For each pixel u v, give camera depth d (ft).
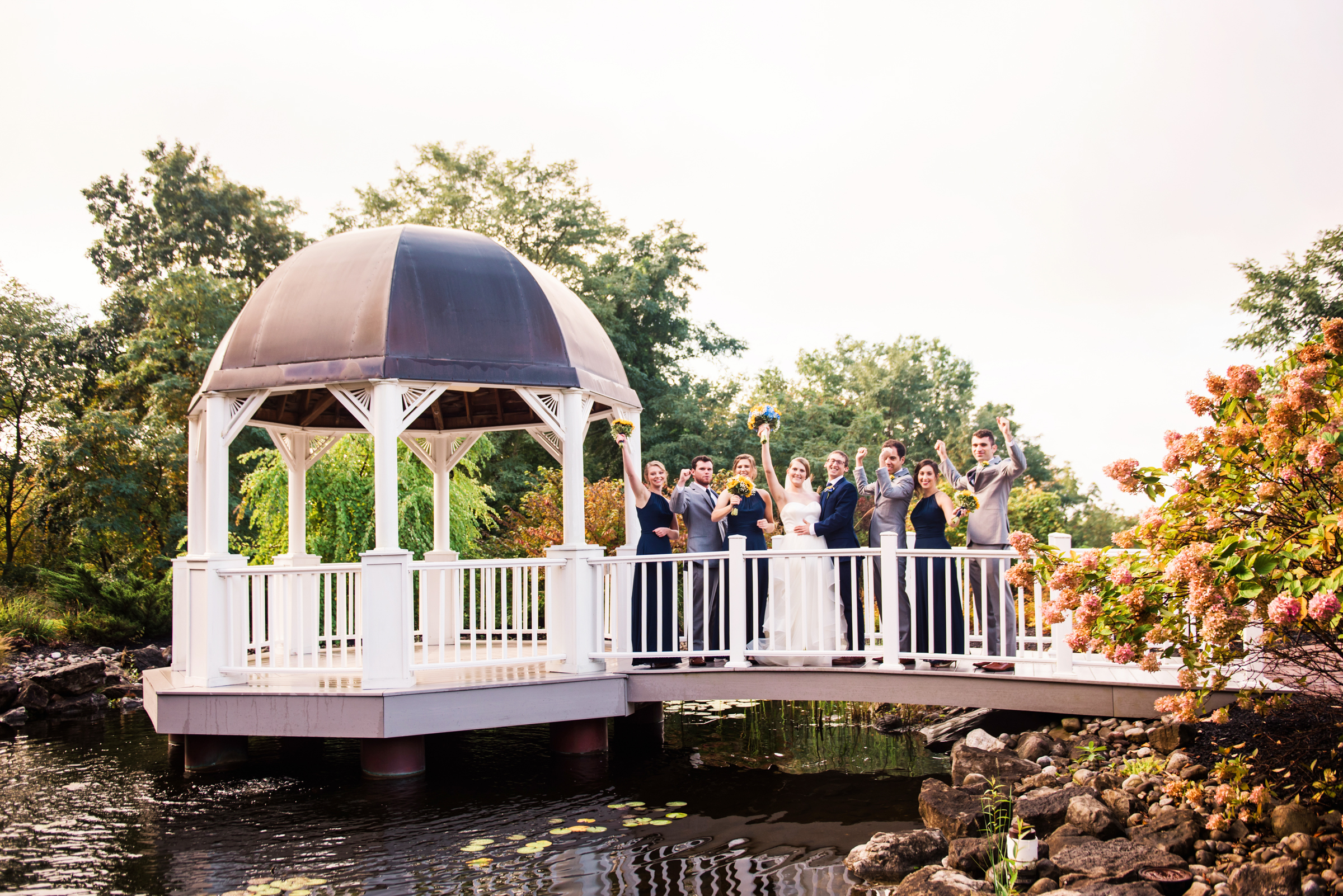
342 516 43.14
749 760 24.49
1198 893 13.44
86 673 37.68
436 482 34.42
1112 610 15.11
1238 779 15.80
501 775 23.06
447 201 92.68
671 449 86.79
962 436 116.67
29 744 29.35
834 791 21.30
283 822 19.62
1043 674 22.74
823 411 105.60
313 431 31.89
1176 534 14.75
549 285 27.22
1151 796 17.35
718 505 24.25
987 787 19.19
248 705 22.70
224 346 24.79
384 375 22.71
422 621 24.97
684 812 19.94
